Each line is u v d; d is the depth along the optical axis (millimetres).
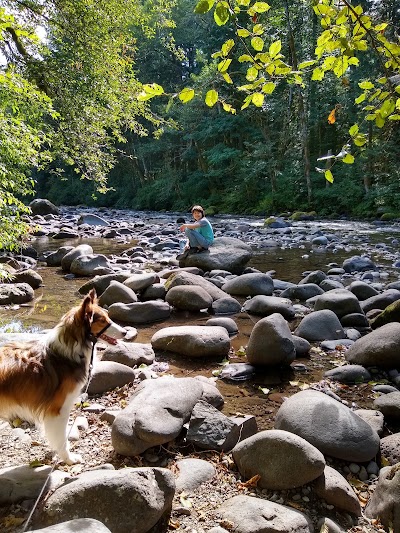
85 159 12797
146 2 21062
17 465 3084
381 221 20875
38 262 11789
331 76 25297
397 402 4020
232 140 34031
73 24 12258
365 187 23969
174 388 3814
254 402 4348
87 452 3332
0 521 2572
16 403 2896
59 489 2615
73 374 3031
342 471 3252
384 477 2982
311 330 6070
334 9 2324
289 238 15719
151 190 38469
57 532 2092
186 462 3186
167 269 9953
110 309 6949
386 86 2602
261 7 2318
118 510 2471
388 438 3543
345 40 2279
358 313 6590
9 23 6055
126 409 3531
